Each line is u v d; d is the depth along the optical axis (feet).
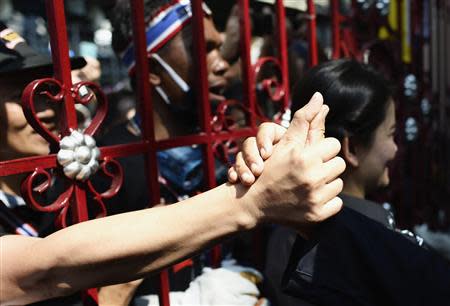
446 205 11.55
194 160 5.11
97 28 16.70
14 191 3.94
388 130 4.72
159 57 5.22
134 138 5.26
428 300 3.24
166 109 5.54
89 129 3.59
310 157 2.66
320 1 9.28
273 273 4.44
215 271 4.95
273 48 7.68
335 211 2.74
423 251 3.42
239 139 5.30
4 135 3.93
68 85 3.43
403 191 9.36
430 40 10.69
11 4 14.37
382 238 3.40
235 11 6.21
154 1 5.14
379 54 8.49
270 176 2.73
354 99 4.43
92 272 2.76
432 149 10.87
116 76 15.99
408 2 9.83
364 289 3.25
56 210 3.37
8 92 3.83
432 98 10.87
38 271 2.74
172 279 4.99
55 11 3.36
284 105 5.92
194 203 2.85
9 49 3.80
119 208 4.60
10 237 2.93
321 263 3.23
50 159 3.34
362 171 4.68
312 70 4.73
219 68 5.60
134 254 2.74
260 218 2.81
